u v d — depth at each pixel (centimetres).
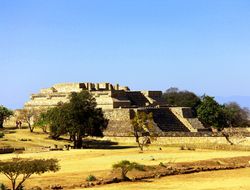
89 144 12938
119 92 16062
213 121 16950
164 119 15038
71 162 8800
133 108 14962
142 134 13350
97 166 8244
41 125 13988
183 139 12988
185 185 6562
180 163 8500
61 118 12125
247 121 19838
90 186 6500
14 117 16775
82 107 12162
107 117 14838
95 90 16912
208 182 6850
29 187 6278
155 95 17362
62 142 12794
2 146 11138
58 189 6278
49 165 5994
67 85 17462
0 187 5959
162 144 13125
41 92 17750
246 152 10994
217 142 12600
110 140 13812
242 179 7131
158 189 6222
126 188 6303
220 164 8694
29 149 11075
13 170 5781
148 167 7812
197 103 19662
